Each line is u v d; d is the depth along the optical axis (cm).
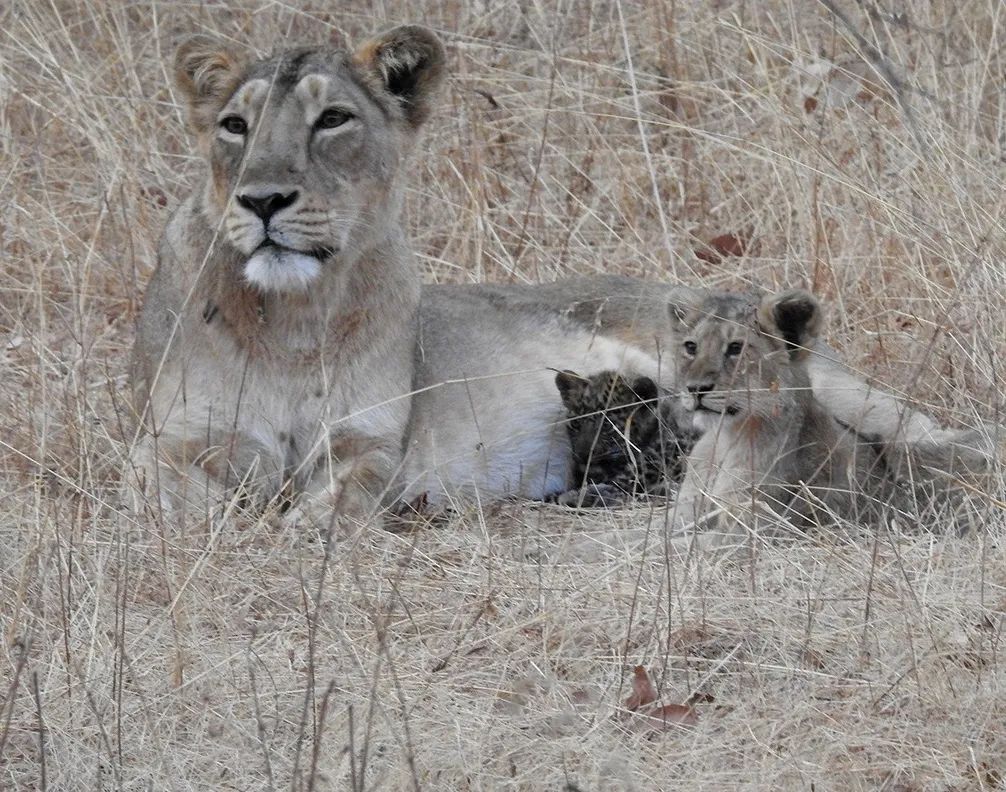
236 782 755
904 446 1083
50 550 930
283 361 1101
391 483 1104
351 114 1075
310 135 1062
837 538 979
